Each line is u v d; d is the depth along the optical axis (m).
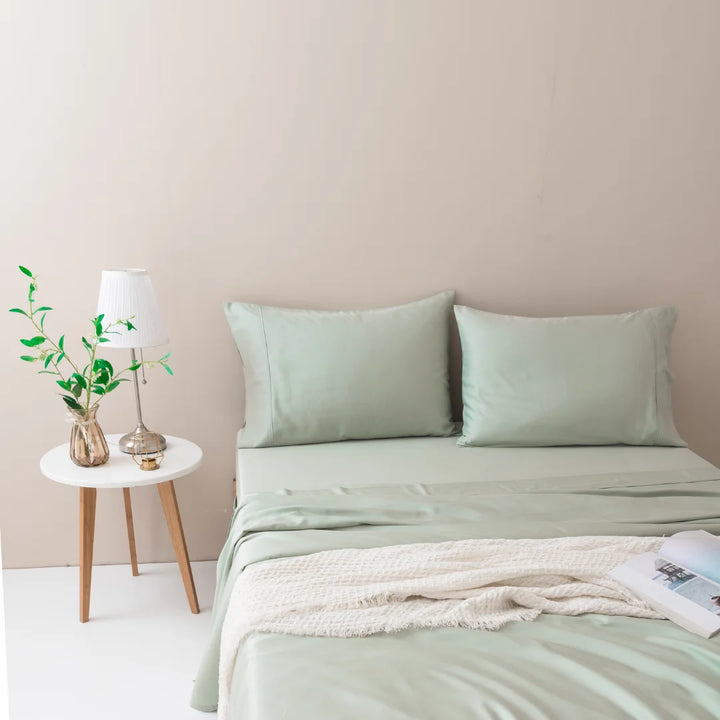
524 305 2.93
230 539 2.13
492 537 1.93
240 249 2.74
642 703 1.35
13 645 2.39
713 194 2.92
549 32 2.72
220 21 2.57
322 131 2.69
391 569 1.76
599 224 2.89
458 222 2.83
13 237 2.63
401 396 2.64
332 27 2.62
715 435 3.15
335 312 2.72
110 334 2.39
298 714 1.33
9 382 2.73
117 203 2.65
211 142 2.65
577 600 1.73
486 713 1.33
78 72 2.54
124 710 2.12
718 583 1.73
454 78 2.71
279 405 2.59
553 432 2.61
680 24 2.77
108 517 2.87
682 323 3.02
